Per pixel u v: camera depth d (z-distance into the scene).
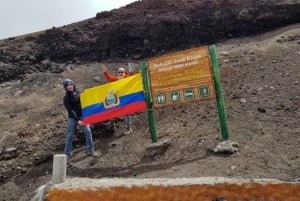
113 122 7.57
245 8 12.07
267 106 6.73
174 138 6.41
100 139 7.35
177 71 6.18
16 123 9.26
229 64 9.00
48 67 12.37
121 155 6.47
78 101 6.66
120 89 6.52
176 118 7.22
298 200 3.62
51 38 13.22
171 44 12.18
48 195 3.88
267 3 11.98
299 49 9.24
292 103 6.71
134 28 12.61
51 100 10.20
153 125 6.35
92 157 6.64
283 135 5.78
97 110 6.62
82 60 12.55
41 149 7.48
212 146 5.77
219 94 5.87
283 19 11.57
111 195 3.81
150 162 5.96
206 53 5.99
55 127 8.38
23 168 7.03
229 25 11.95
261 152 5.40
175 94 6.18
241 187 3.70
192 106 7.50
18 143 7.93
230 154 5.47
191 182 3.85
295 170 4.84
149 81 6.39
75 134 7.43
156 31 12.38
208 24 12.19
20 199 6.16
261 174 4.80
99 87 6.63
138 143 6.73
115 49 12.53
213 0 12.84
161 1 13.48
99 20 13.63
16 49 13.00
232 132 6.05
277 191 3.66
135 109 6.44
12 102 10.61
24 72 12.34
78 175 6.13
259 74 8.12
